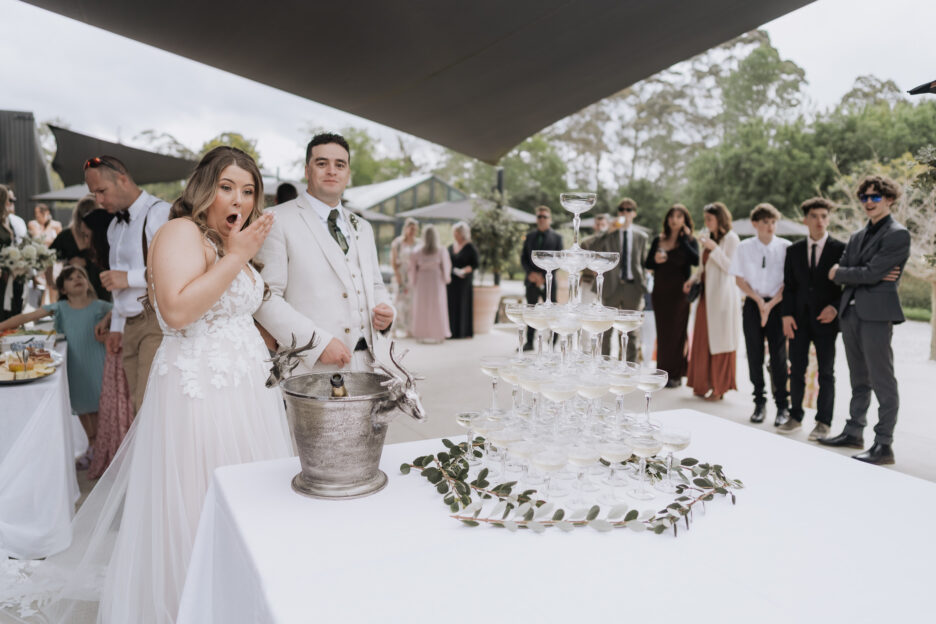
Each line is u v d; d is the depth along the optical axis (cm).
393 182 1553
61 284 353
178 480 180
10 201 421
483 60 457
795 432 454
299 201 249
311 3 364
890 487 142
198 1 362
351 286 246
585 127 3209
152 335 308
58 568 231
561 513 117
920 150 493
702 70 2919
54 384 265
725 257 530
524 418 147
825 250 429
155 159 828
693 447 167
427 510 124
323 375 148
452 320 917
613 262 143
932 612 91
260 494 130
